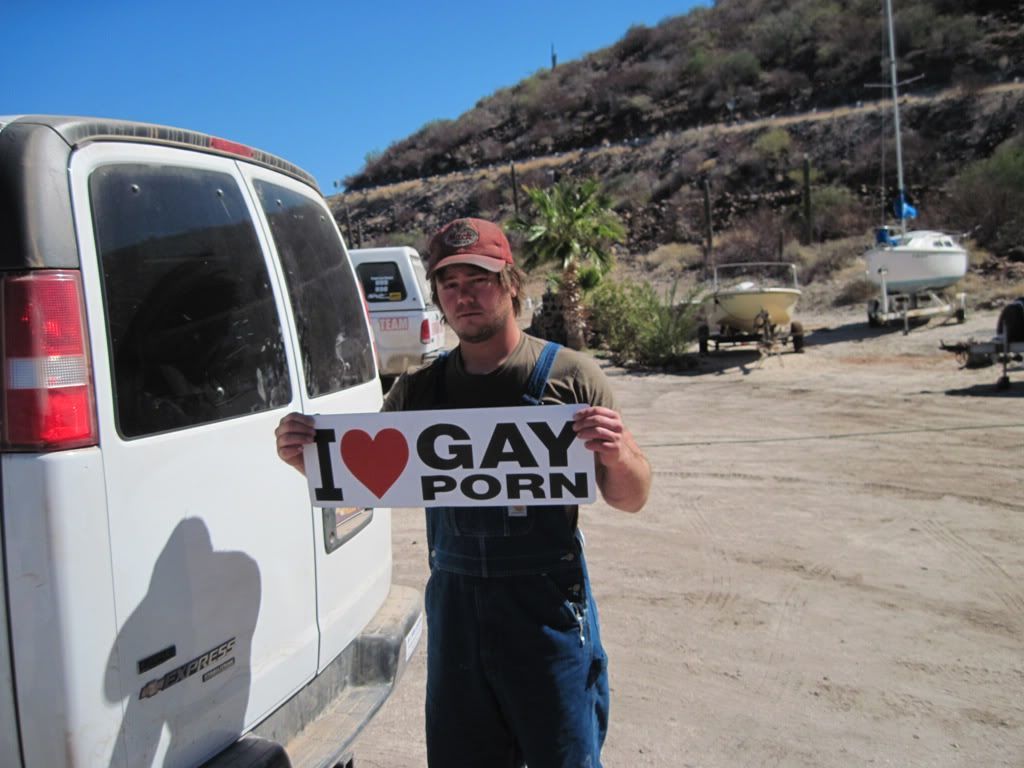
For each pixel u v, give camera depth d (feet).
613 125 176.45
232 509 7.18
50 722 5.62
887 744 10.30
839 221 95.66
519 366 6.78
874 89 140.36
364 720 8.26
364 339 10.48
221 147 7.89
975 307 58.85
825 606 14.26
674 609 14.42
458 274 6.52
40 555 5.56
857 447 25.23
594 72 214.90
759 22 186.80
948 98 114.93
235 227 7.82
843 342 52.16
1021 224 71.46
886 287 56.39
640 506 6.79
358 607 9.23
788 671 12.16
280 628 7.76
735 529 18.37
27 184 5.70
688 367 47.88
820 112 135.44
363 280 39.19
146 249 6.64
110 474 5.96
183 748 6.54
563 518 6.65
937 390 34.22
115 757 5.90
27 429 5.56
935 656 12.40
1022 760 9.87
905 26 144.97
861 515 18.86
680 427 30.09
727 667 12.35
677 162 132.98
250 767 6.72
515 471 6.58
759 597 14.75
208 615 6.81
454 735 6.77
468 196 161.58
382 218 170.91
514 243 122.93
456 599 6.66
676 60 188.24
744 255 93.40
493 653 6.49
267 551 7.61
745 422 30.42
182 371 6.81
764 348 49.32
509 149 192.75
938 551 16.46
